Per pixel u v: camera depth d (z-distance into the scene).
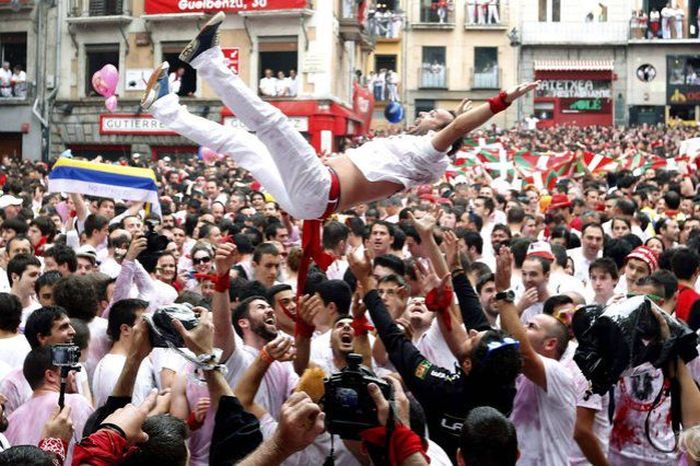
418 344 8.32
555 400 7.27
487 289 9.79
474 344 6.34
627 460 7.69
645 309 6.46
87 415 6.83
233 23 38.59
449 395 6.39
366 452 5.79
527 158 25.08
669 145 45.09
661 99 60.94
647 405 7.61
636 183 22.34
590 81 61.41
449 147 7.29
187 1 38.25
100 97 39.91
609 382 6.39
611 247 12.56
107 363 7.77
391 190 7.21
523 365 7.16
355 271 7.00
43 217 13.84
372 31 49.66
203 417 6.79
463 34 60.31
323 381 5.70
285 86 38.06
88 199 18.77
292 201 6.97
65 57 40.38
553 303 8.96
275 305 8.91
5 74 40.56
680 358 6.68
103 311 9.66
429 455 5.82
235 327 8.28
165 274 11.20
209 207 18.53
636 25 60.50
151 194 15.49
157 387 7.61
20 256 9.81
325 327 8.59
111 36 39.72
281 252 12.09
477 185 22.05
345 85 42.66
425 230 7.59
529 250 11.64
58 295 8.61
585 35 60.66
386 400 5.33
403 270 9.88
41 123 40.38
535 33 60.50
